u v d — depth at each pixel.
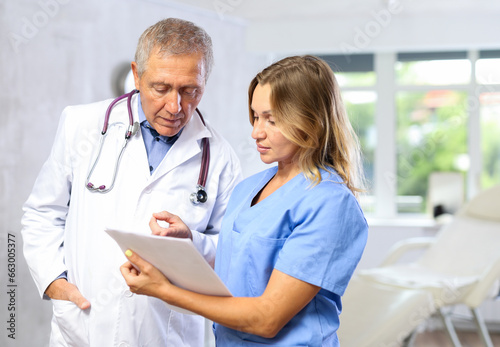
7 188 2.95
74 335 1.46
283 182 1.19
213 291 1.05
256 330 1.04
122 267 1.11
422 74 4.63
